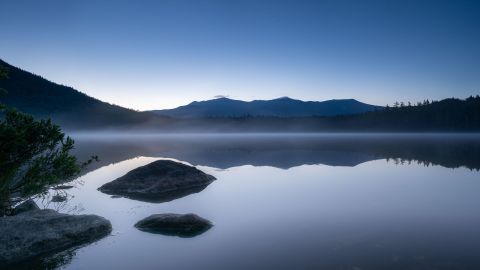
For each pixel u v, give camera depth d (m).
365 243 10.70
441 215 14.11
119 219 14.09
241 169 31.06
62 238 11.04
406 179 24.62
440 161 37.88
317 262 9.23
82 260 9.75
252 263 9.23
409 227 12.42
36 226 11.16
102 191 20.38
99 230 12.04
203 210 15.43
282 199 17.72
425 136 149.62
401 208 15.45
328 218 13.78
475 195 18.47
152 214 14.12
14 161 12.89
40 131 13.28
